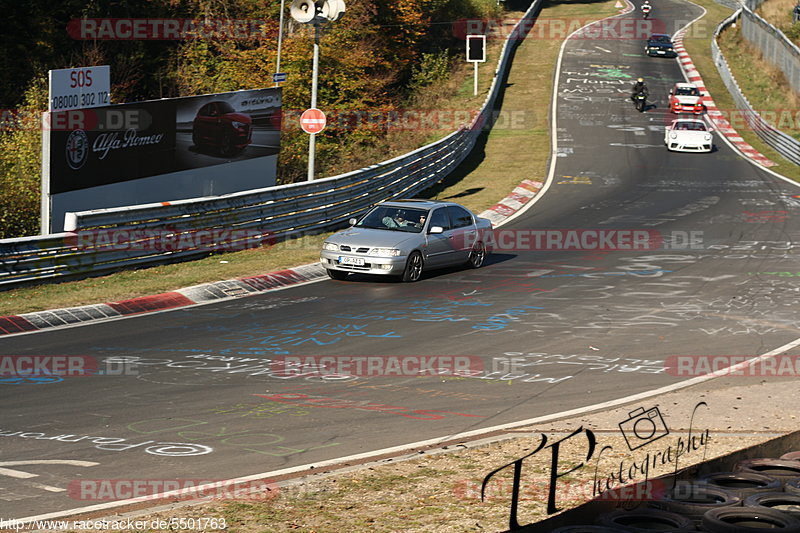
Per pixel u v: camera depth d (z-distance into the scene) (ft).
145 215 152.76
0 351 102.12
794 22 579.07
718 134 365.81
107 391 86.48
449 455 67.62
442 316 124.47
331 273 152.87
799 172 293.84
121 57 351.87
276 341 109.29
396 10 432.25
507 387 90.02
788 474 56.39
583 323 120.98
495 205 234.79
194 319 120.98
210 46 386.73
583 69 495.82
